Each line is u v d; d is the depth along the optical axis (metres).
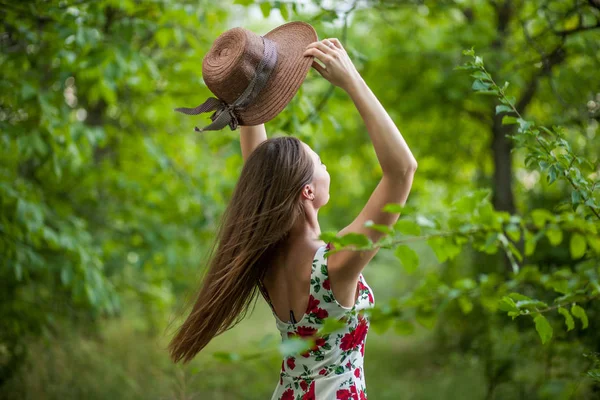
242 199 1.77
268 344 1.24
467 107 7.12
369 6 4.34
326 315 1.68
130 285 6.55
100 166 5.65
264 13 3.20
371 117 1.54
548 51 4.09
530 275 2.18
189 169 6.23
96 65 3.65
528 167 1.86
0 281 4.55
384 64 7.39
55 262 4.27
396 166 1.52
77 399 4.90
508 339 4.03
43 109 3.78
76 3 3.56
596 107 3.63
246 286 1.79
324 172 1.83
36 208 3.85
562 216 2.31
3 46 3.92
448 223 1.96
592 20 4.12
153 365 6.01
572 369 2.60
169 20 4.20
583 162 1.89
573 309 1.77
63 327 5.39
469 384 5.73
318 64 1.60
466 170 8.85
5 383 4.61
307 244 1.73
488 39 5.87
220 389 5.73
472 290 1.95
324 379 1.72
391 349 8.73
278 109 1.81
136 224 5.80
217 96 1.85
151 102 5.34
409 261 1.55
